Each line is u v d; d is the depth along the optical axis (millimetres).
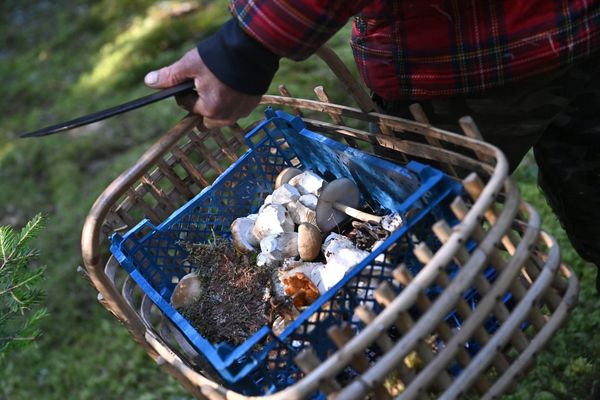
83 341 1788
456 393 733
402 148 919
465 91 864
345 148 960
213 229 1044
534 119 891
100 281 830
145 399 1558
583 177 957
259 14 770
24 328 919
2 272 930
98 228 801
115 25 3375
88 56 3232
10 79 3355
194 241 1036
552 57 825
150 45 2967
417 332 698
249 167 1068
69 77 3137
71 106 2838
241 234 982
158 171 1077
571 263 1407
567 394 1200
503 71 841
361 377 690
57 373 1723
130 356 1689
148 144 2371
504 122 895
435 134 858
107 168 2336
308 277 892
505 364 768
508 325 747
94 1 3775
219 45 795
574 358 1248
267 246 942
